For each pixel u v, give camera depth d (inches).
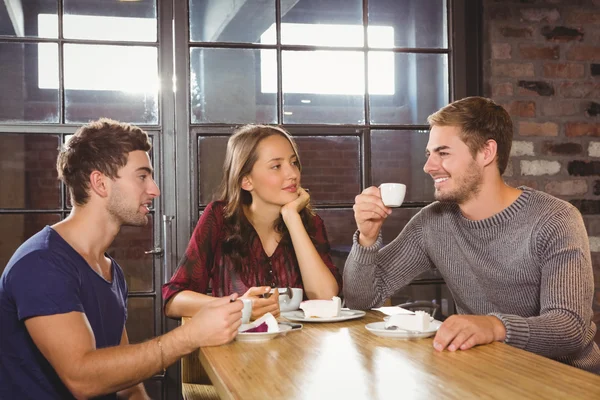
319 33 135.9
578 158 137.1
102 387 55.8
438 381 44.0
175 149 131.6
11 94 128.8
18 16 129.4
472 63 138.0
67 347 55.7
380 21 137.9
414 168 138.2
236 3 133.6
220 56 132.7
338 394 41.4
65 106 130.6
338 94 136.3
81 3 131.2
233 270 88.0
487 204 73.8
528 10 137.0
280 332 61.1
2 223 128.6
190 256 85.4
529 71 136.6
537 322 58.2
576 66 137.8
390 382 44.0
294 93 134.6
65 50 130.6
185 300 78.9
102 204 65.2
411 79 138.6
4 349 59.4
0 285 59.9
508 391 41.1
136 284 131.6
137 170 66.0
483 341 55.2
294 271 88.6
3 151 128.6
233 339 60.4
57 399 59.9
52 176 130.0
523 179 135.6
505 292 74.4
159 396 128.5
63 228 64.0
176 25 131.3
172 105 131.8
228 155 90.7
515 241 72.1
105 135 65.2
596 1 138.8
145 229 131.8
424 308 136.3
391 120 137.9
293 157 89.6
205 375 86.3
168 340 57.4
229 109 132.6
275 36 134.3
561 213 70.3
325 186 135.0
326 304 71.5
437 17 139.2
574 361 71.1
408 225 83.7
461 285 78.3
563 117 137.1
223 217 89.4
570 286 63.9
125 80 132.3
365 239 78.1
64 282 57.6
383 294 81.9
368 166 136.1
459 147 73.0
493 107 74.2
